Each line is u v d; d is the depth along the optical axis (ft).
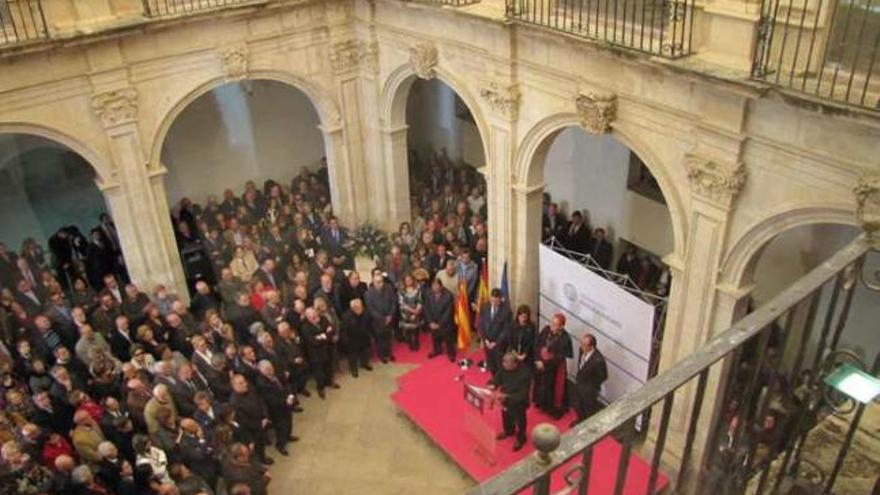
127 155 42.24
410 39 44.09
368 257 51.88
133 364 34.63
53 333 38.52
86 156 41.16
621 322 35.68
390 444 38.50
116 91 40.47
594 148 46.42
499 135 39.88
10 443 28.91
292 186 57.36
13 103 37.58
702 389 8.07
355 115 50.98
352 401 41.32
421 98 61.67
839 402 12.81
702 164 29.35
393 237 51.83
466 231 47.83
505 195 41.24
